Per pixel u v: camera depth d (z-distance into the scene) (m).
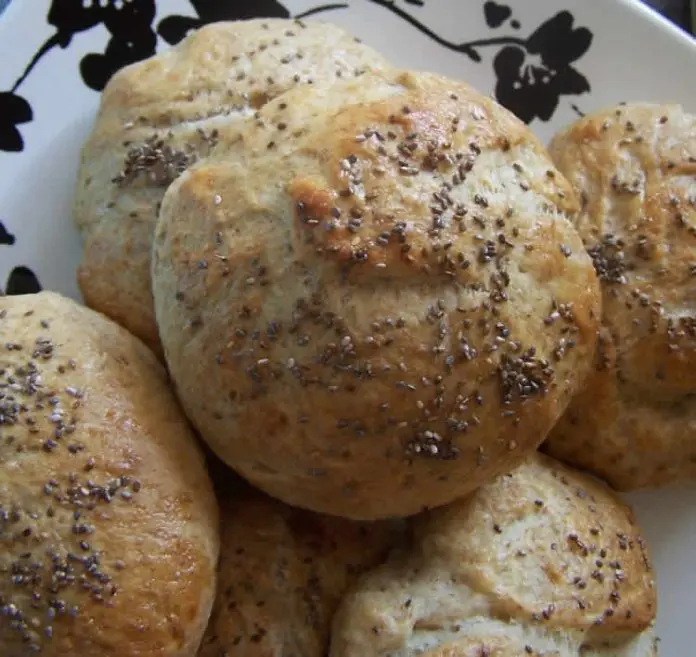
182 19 0.30
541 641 0.25
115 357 0.25
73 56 0.29
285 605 0.26
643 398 0.29
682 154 0.29
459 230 0.24
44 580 0.23
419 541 0.27
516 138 0.25
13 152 0.29
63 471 0.23
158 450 0.24
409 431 0.24
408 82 0.25
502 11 0.32
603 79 0.32
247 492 0.27
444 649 0.25
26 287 0.29
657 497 0.31
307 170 0.23
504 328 0.24
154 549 0.23
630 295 0.28
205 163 0.25
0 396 0.23
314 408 0.23
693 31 0.36
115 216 0.27
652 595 0.27
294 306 0.23
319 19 0.31
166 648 0.23
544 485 0.27
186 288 0.24
